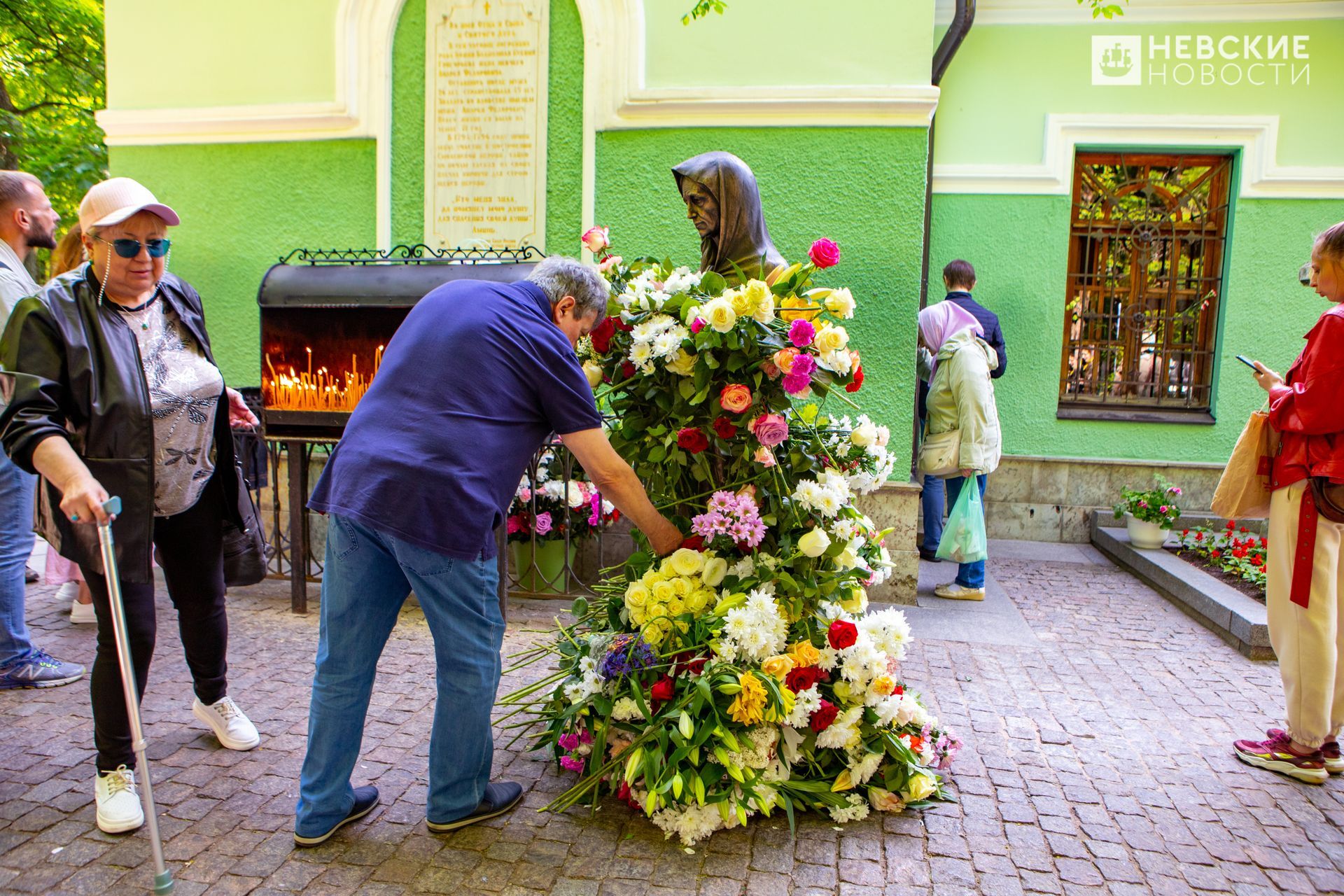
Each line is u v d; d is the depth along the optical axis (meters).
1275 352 6.36
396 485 2.15
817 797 2.54
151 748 2.87
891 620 2.72
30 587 4.72
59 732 2.98
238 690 3.36
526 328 2.29
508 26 4.68
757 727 2.51
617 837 2.42
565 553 4.46
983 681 3.67
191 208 5.10
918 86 4.42
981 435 4.71
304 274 4.12
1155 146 6.30
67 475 2.10
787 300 2.61
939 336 5.10
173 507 2.59
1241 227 6.30
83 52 10.80
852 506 2.67
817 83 4.52
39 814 2.47
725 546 2.69
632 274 2.84
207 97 5.03
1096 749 3.04
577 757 2.67
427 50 4.75
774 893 2.18
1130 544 5.79
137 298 2.53
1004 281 6.49
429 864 2.28
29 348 2.27
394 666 3.63
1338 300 2.77
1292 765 2.85
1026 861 2.35
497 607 2.36
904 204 4.51
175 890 2.14
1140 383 6.66
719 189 2.91
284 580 4.87
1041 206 6.40
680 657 2.60
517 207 4.77
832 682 2.68
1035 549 6.34
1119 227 6.56
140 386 2.41
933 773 2.66
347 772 2.37
